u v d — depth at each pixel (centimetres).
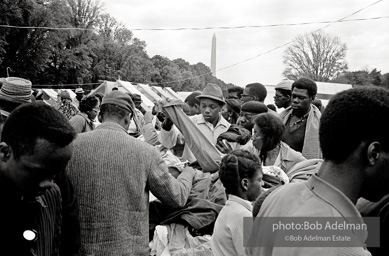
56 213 205
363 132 124
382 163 127
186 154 419
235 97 737
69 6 7500
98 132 271
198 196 340
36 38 5838
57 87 7200
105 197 258
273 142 356
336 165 130
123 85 2891
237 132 427
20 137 165
